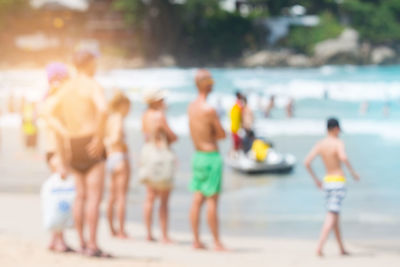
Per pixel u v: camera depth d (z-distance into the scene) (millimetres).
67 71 11477
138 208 19922
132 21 191375
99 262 10359
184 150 34969
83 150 10898
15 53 193250
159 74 143375
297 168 28875
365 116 55375
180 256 12656
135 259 11266
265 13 199000
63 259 10391
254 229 17328
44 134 11617
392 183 24562
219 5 199875
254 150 27547
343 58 188875
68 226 11211
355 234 16688
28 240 12453
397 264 12797
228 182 25297
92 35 196000
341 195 14031
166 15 189875
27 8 192875
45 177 25859
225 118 49812
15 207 19078
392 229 17172
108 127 14516
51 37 195000
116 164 14836
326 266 12336
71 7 192250
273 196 22328
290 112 54844
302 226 17672
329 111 60406
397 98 71062
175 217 18828
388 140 39125
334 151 14000
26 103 34656
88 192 11008
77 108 10883
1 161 30172
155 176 14344
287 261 12688
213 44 196500
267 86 89938
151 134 14375
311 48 193125
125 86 96250
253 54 195000
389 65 195625
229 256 13070
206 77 13555
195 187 14039
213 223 13922
